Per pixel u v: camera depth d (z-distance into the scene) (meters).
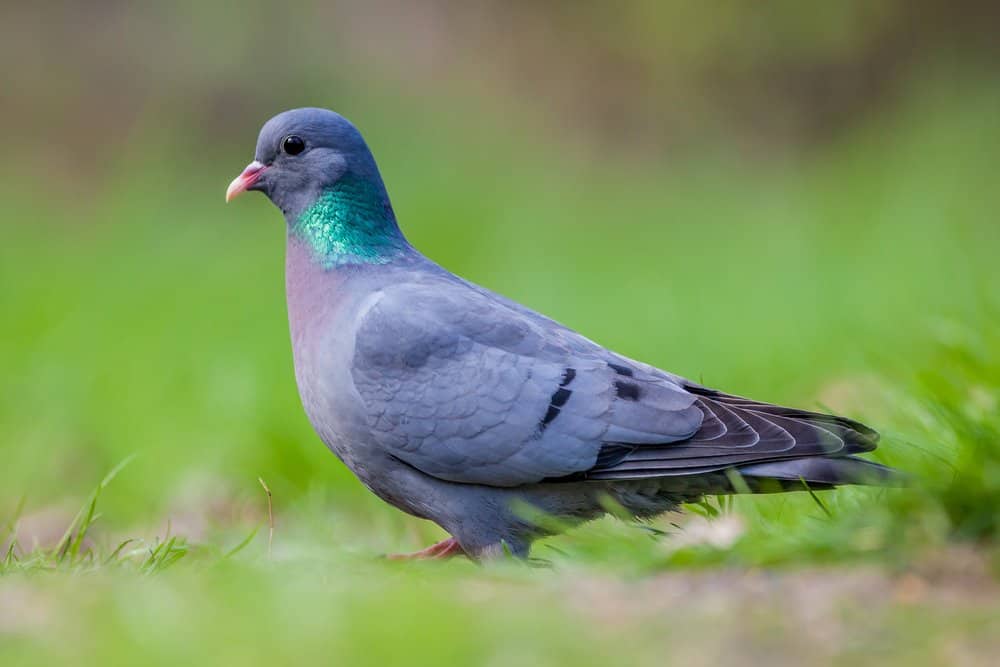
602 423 7.32
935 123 22.58
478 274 17.50
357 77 26.03
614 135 25.83
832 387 11.73
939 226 17.77
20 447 12.95
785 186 22.67
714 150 25.39
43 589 5.83
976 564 5.84
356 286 7.92
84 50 26.59
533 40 26.81
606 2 26.17
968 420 6.96
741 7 25.03
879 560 6.00
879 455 7.33
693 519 8.69
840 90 25.42
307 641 4.93
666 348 13.57
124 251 20.44
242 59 25.98
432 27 27.03
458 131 24.95
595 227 20.41
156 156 24.75
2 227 22.47
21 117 25.98
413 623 5.04
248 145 25.44
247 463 11.41
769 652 4.91
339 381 7.64
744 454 7.12
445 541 8.01
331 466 11.17
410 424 7.45
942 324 9.59
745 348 13.25
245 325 15.80
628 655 4.87
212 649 4.90
